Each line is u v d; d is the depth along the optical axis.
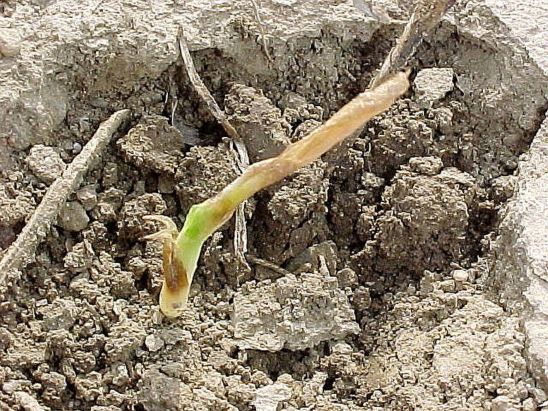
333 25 0.19
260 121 0.18
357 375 0.17
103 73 0.19
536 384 0.16
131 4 0.19
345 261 0.19
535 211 0.17
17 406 0.16
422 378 0.17
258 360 0.17
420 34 0.18
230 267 0.18
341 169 0.19
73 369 0.17
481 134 0.19
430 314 0.18
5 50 0.18
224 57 0.19
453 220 0.18
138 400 0.16
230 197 0.16
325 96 0.19
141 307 0.17
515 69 0.19
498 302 0.17
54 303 0.17
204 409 0.16
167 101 0.19
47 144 0.18
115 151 0.18
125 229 0.18
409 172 0.18
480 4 0.19
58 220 0.18
